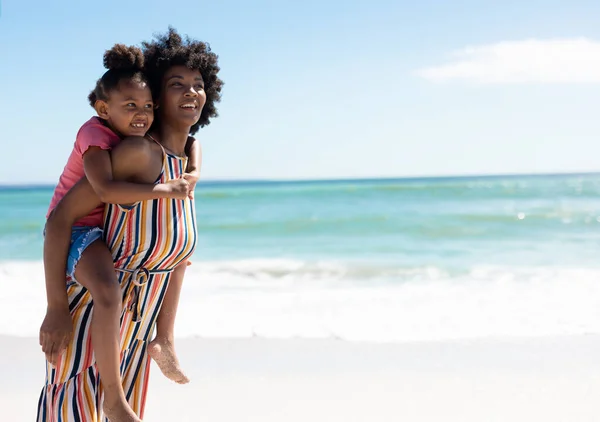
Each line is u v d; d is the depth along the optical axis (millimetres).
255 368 5445
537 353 5820
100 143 2873
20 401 4711
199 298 8922
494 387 4957
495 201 29078
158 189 2855
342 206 27203
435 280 10883
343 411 4520
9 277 11250
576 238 16422
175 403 4699
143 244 2945
